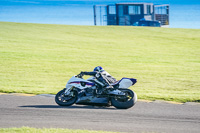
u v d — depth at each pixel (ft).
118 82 114.01
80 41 439.22
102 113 105.91
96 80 115.24
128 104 110.42
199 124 93.76
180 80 198.29
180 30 631.56
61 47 372.58
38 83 180.24
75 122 93.09
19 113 104.06
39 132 76.79
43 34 494.59
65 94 115.34
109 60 291.79
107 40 465.47
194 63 286.05
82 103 114.73
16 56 290.35
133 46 412.57
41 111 107.24
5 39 410.72
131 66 259.60
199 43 462.60
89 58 299.58
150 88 169.78
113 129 85.92
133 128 87.51
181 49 397.19
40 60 275.80
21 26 581.12
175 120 98.07
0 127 85.97
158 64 274.77
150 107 117.19
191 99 134.51
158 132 83.71
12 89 152.56
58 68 240.94
